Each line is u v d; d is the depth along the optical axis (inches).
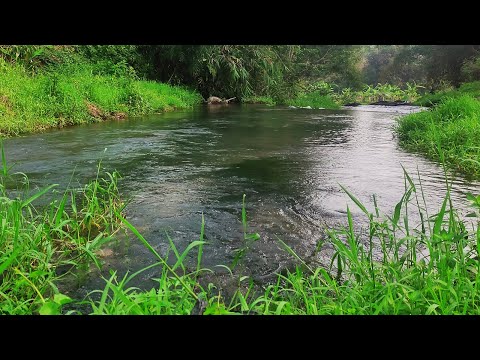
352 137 314.7
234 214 132.8
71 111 334.3
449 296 74.2
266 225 123.9
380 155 237.1
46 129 303.0
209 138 290.8
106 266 97.4
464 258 81.0
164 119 408.2
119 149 237.9
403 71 1704.0
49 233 104.9
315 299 80.0
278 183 171.2
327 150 252.7
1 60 366.9
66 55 477.7
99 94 390.6
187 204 142.2
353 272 85.1
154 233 116.5
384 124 419.5
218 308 65.1
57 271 95.0
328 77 1331.2
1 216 95.3
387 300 72.5
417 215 132.4
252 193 156.1
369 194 156.1
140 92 457.7
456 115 296.2
